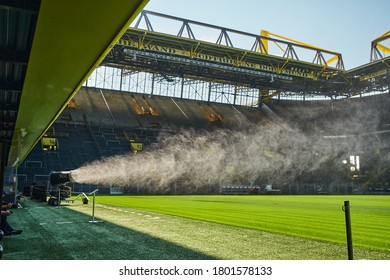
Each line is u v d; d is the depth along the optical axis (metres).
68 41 7.70
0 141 5.00
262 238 7.90
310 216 14.06
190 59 51.09
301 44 59.78
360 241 7.76
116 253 6.12
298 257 5.91
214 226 10.13
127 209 16.81
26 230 8.91
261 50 54.91
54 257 5.79
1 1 6.84
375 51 61.41
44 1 6.07
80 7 6.30
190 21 48.59
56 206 18.31
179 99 75.56
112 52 51.78
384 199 32.75
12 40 8.91
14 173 16.81
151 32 45.03
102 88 69.38
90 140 53.75
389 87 68.25
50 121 16.45
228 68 53.69
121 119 61.53
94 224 10.29
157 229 9.26
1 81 11.42
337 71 62.16
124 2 6.19
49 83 10.52
